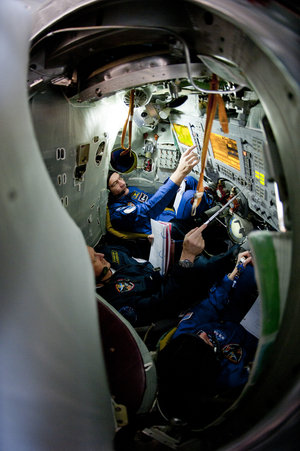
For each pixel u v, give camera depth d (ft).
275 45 3.62
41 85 5.54
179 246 11.29
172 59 5.44
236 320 8.25
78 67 6.06
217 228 11.62
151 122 11.32
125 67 5.75
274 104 3.76
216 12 3.84
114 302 8.44
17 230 3.04
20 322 3.12
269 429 3.99
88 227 10.80
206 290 9.36
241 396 4.41
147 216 12.05
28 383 3.23
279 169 4.15
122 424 5.34
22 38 3.50
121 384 5.82
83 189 9.53
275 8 3.78
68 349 3.77
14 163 3.05
